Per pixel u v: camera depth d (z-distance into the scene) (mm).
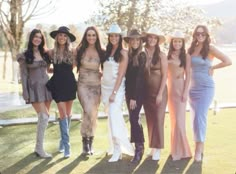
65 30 5914
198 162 5859
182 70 5895
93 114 6176
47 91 6035
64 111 6105
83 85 6098
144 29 10883
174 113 5984
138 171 5531
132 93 5789
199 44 5891
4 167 5738
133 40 5695
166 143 6883
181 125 5961
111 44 5898
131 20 10930
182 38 5805
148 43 5766
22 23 13398
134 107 5812
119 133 5934
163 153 6316
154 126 5902
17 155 6297
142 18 11008
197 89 5922
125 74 5828
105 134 7645
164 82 5773
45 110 6121
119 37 5840
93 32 5949
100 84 6145
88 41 5988
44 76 6012
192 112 6020
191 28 10859
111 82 5938
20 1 13227
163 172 5480
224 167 5633
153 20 11023
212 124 8336
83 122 6203
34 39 5887
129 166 5734
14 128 8227
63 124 6160
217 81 19281
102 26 11219
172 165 5754
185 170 5543
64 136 6164
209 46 5844
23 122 8602
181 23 11141
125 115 9094
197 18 11383
